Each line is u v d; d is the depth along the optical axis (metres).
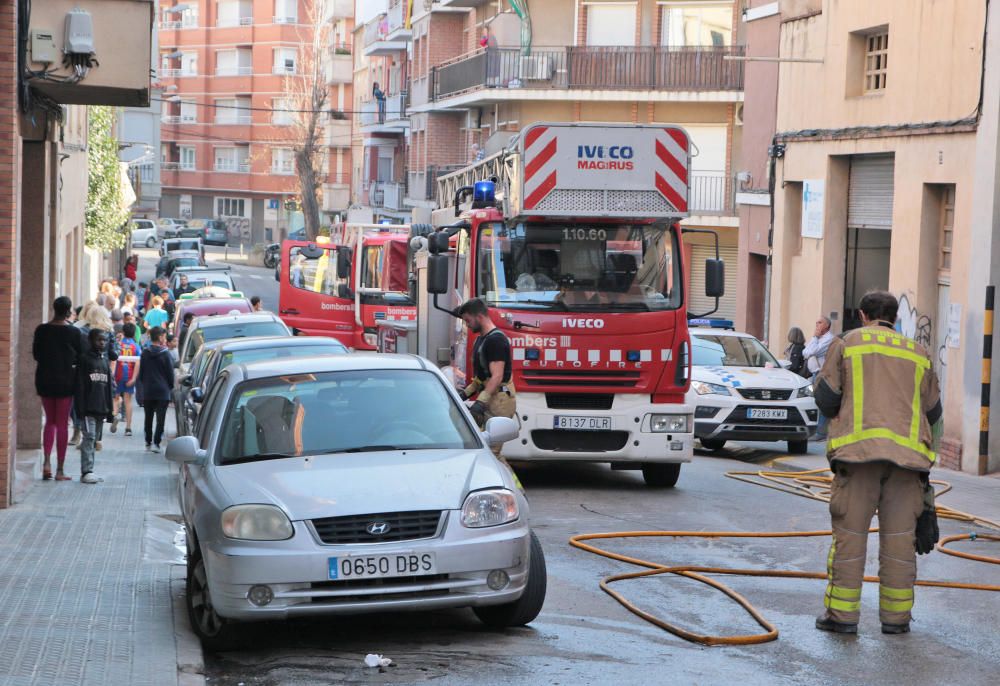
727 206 51.00
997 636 9.64
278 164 122.75
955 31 22.06
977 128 20.94
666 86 51.41
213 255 116.25
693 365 23.02
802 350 26.33
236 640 9.11
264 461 9.54
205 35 126.88
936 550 13.30
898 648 9.22
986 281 20.20
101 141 46.62
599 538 13.75
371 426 9.93
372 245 37.78
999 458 20.20
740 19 51.22
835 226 27.77
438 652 9.03
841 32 27.27
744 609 10.49
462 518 8.95
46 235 20.36
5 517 14.62
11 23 14.95
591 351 16.81
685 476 19.39
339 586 8.73
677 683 8.24
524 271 16.97
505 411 13.88
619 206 16.80
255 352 17.44
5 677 8.02
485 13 60.41
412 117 70.50
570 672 8.48
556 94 52.44
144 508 15.85
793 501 16.80
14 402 15.52
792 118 30.06
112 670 8.23
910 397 9.62
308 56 118.38
